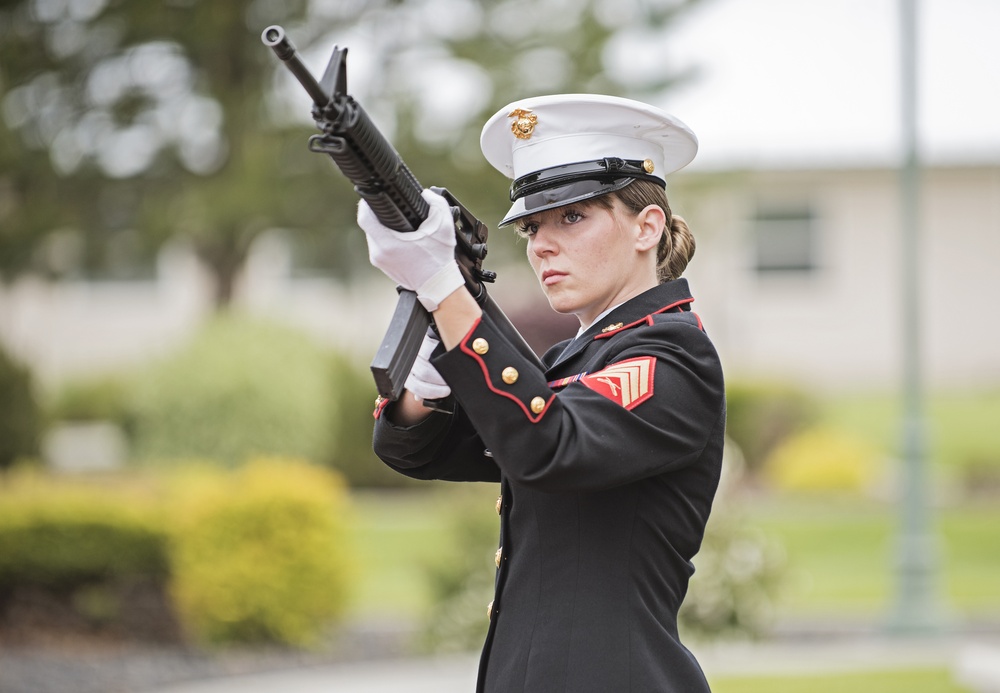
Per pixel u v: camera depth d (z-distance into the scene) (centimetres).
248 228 2667
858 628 1825
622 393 436
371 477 3375
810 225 4600
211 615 1673
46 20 2522
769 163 4478
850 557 2433
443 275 420
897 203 4584
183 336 2648
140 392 2572
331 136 387
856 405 4369
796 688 1333
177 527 1697
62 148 2570
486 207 2498
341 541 1744
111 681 1472
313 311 4169
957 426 4031
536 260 479
